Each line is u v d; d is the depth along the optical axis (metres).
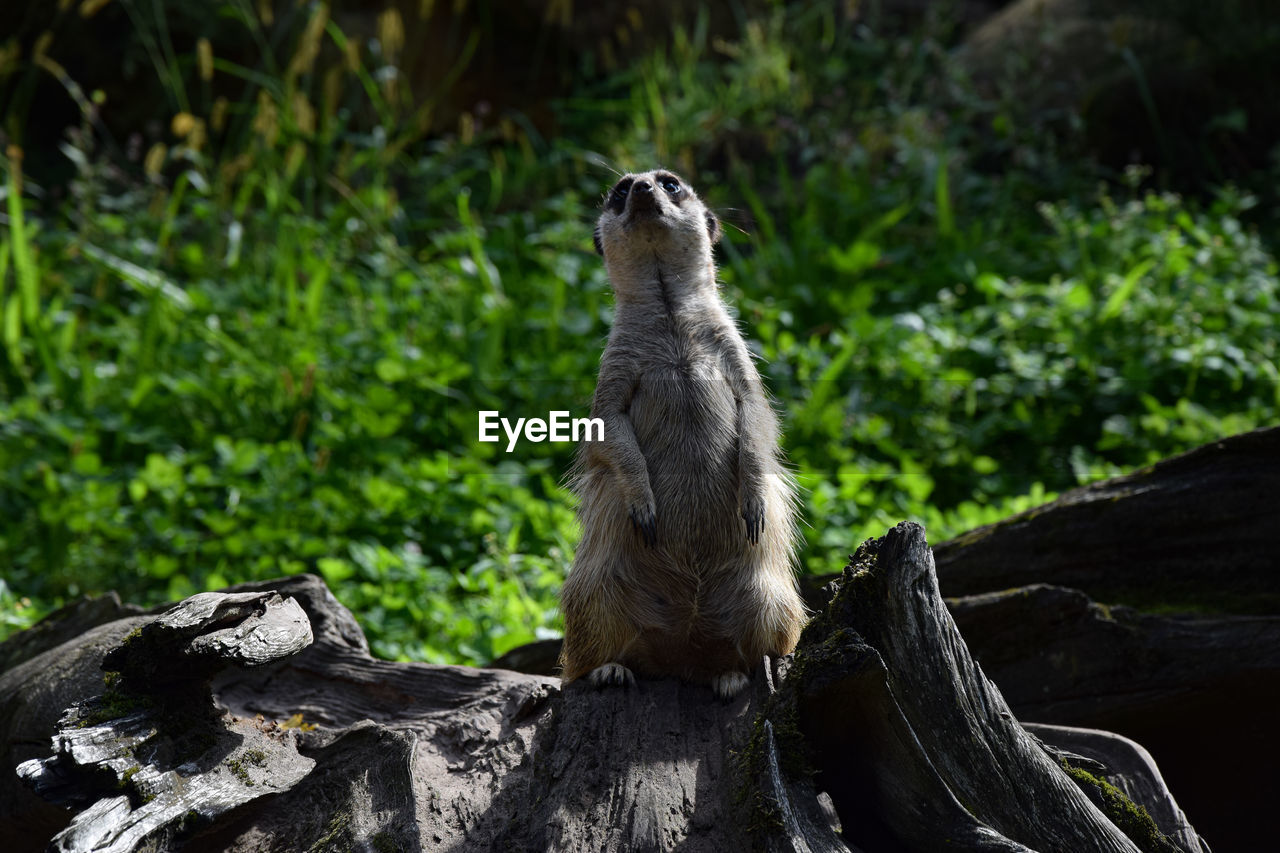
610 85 11.76
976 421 7.30
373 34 11.74
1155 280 8.10
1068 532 3.97
